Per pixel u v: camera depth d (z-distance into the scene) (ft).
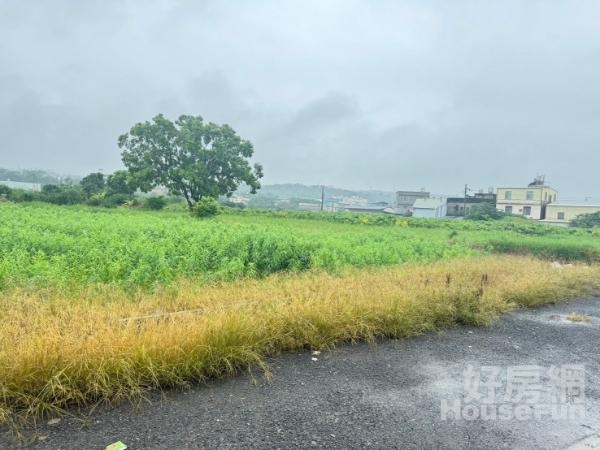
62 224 46.37
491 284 26.43
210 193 128.88
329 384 13.97
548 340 19.86
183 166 130.31
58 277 21.84
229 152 135.85
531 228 102.12
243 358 14.42
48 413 11.28
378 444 10.86
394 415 12.29
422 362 16.31
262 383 13.79
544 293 26.99
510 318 23.24
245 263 29.91
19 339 13.03
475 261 36.29
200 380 13.47
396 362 16.16
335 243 40.01
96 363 12.17
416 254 42.19
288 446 10.52
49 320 15.03
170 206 134.72
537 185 192.54
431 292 22.18
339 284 22.95
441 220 117.70
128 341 13.12
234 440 10.63
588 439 11.64
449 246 50.24
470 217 146.00
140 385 12.50
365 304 19.12
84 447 10.03
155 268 25.61
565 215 177.78
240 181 139.64
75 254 27.78
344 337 17.61
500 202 194.08
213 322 14.78
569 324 22.79
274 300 19.02
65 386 11.45
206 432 10.91
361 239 51.65
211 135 136.56
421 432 11.52
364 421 11.87
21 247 31.09
